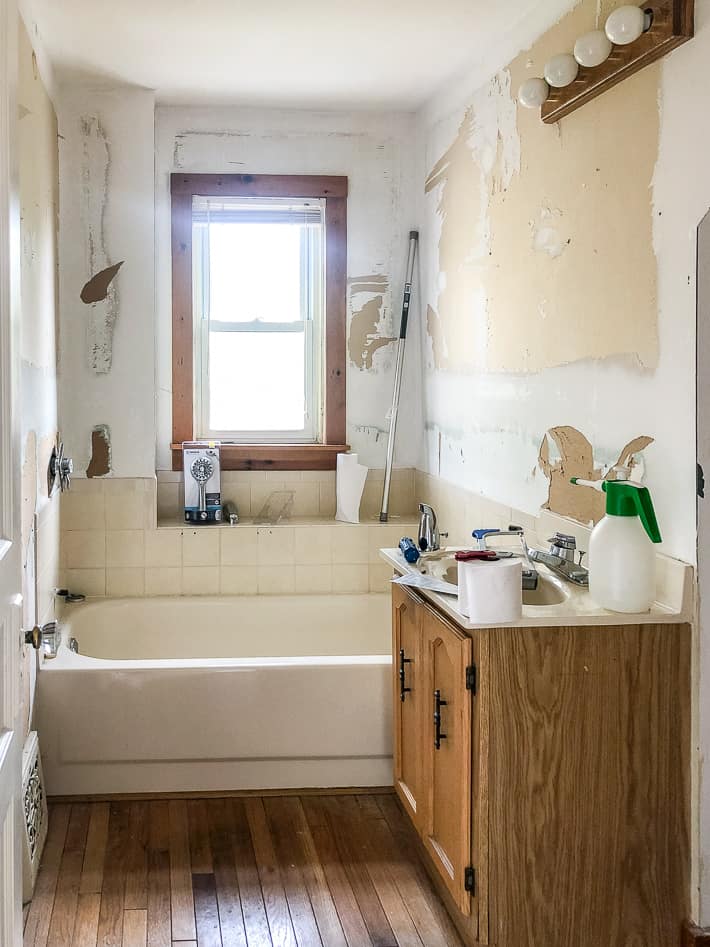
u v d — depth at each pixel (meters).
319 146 4.72
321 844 3.05
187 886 2.78
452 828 2.51
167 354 4.70
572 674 2.36
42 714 3.34
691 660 2.40
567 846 2.38
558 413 3.10
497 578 2.30
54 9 3.36
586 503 2.89
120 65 4.02
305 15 3.42
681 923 2.45
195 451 4.59
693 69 2.31
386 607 4.50
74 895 2.73
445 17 3.43
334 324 4.80
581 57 2.52
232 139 4.66
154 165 4.42
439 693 2.61
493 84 3.68
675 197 2.40
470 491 3.98
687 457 2.37
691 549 2.37
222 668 3.39
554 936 2.39
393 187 4.79
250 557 4.58
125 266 4.39
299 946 2.49
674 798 2.43
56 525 4.11
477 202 3.88
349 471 4.70
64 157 4.32
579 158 2.92
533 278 3.29
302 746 3.42
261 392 4.85
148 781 3.39
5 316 1.60
